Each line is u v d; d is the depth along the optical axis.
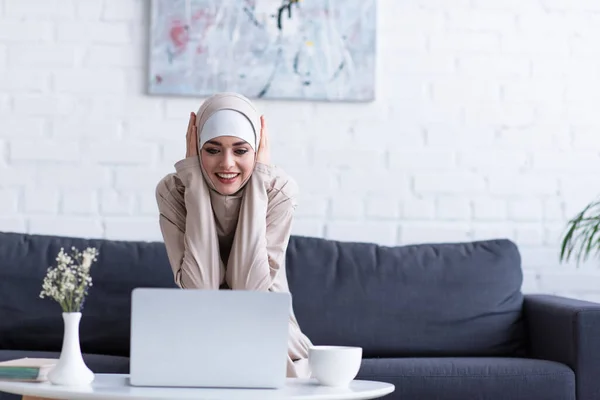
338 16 3.58
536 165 3.65
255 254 2.42
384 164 3.61
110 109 3.52
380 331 3.13
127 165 3.51
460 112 3.64
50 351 3.05
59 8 3.52
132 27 3.54
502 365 2.79
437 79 3.64
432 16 3.64
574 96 3.68
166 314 1.74
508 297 3.23
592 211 3.65
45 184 3.48
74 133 3.50
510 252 3.32
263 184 2.46
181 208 2.50
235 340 1.76
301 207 3.56
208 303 1.75
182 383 1.75
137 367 1.74
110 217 3.49
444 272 3.22
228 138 2.37
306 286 3.16
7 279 3.08
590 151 3.67
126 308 3.10
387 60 3.63
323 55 3.57
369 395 1.79
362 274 3.20
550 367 2.79
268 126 3.57
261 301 1.76
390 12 3.64
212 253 2.40
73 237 3.24
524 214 3.63
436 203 3.62
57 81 3.50
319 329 3.12
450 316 3.16
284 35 3.56
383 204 3.60
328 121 3.60
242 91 3.54
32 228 3.46
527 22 3.68
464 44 3.65
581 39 3.69
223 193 2.43
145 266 3.15
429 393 2.73
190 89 3.53
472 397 2.74
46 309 3.07
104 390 1.69
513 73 3.67
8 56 3.49
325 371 1.89
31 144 3.48
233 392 1.71
